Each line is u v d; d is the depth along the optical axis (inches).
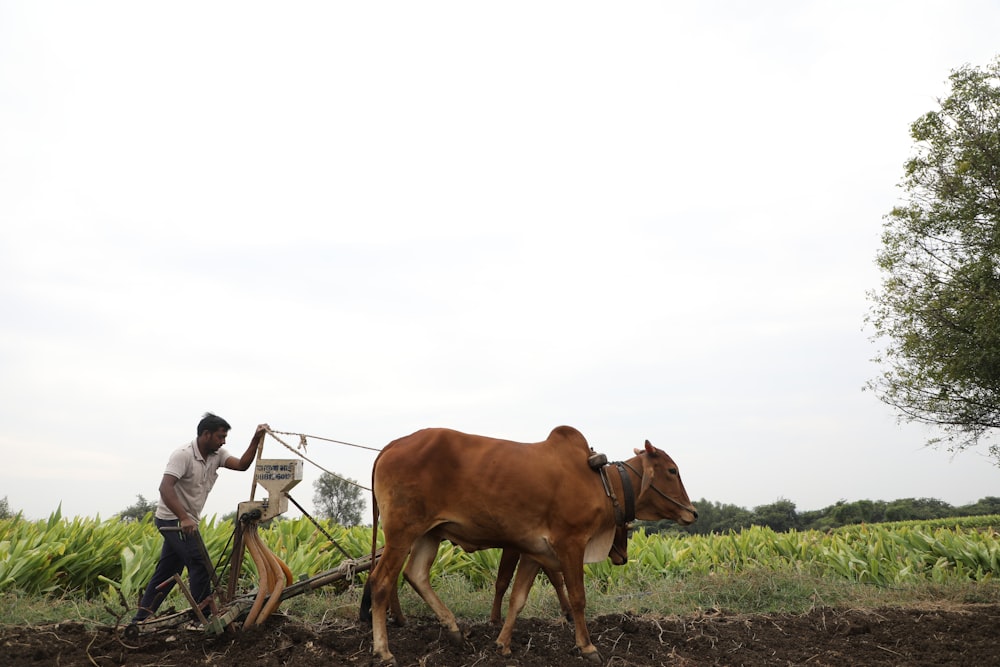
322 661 194.9
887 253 767.1
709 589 330.3
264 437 230.7
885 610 298.5
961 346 692.1
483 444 211.9
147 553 299.3
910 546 429.4
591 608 296.8
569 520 209.3
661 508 238.4
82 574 296.4
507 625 213.0
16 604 243.9
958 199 714.8
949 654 233.8
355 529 376.5
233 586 223.5
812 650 239.0
